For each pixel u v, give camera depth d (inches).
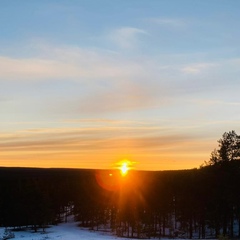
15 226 3848.4
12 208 3905.0
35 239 2637.8
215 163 2706.7
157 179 3516.2
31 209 3479.3
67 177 5821.9
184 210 2925.7
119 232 3218.5
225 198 2472.9
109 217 4242.1
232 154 2642.7
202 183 2706.7
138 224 3154.5
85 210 3951.8
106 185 3998.5
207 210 2677.2
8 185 4318.4
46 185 4559.5
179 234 3073.3
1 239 2770.7
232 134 2672.2
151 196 3218.5
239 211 2536.9
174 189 3129.9
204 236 2787.9
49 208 3750.0
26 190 3799.2
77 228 3683.6
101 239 2564.0
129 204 3235.7
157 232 3243.1
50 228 3612.2
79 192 4291.3
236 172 2536.9
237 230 2844.5
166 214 3420.3
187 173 3331.7
